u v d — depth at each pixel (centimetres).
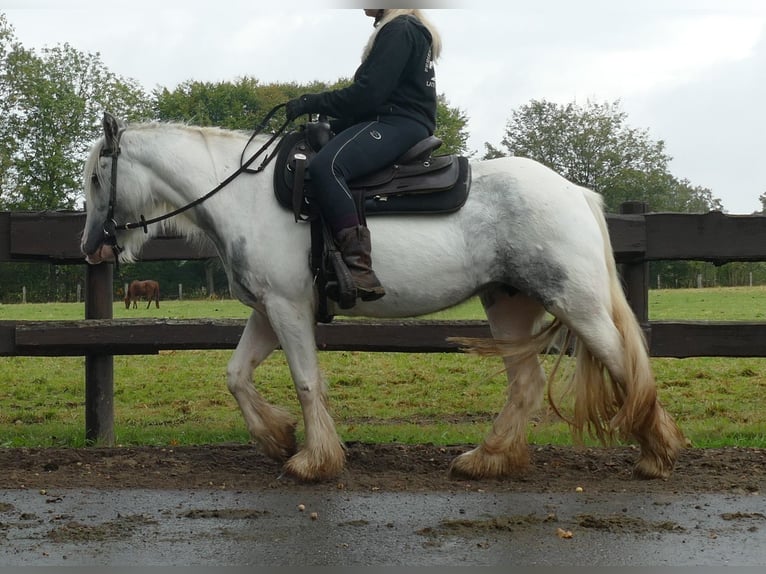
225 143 559
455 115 5741
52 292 5250
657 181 6019
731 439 682
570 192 520
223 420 878
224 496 505
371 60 519
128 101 5366
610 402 518
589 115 6062
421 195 518
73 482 540
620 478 543
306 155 531
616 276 525
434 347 681
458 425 821
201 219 552
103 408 706
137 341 684
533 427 735
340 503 487
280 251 524
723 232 665
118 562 387
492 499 494
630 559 386
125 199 563
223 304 3856
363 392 1128
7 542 416
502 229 512
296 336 529
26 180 5238
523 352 525
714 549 400
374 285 506
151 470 571
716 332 666
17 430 774
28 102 5156
